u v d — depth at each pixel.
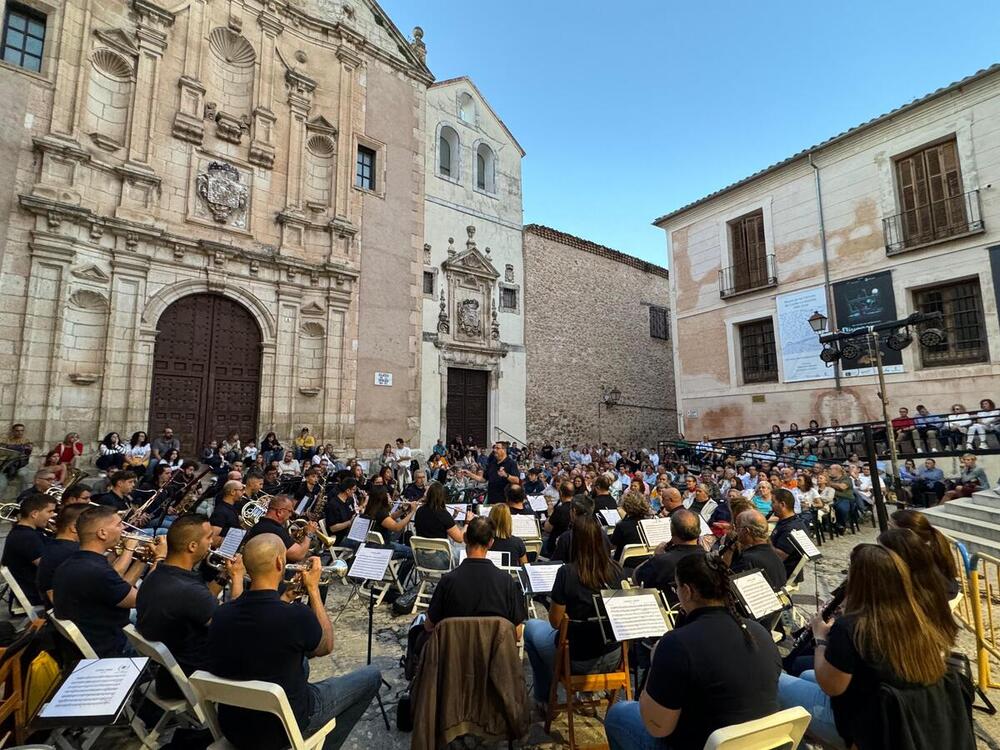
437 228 18.86
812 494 9.34
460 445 17.84
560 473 11.88
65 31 11.38
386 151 17.09
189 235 12.95
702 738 2.05
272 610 2.51
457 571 3.24
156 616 3.02
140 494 8.96
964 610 5.32
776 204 17.47
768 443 15.86
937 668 2.10
